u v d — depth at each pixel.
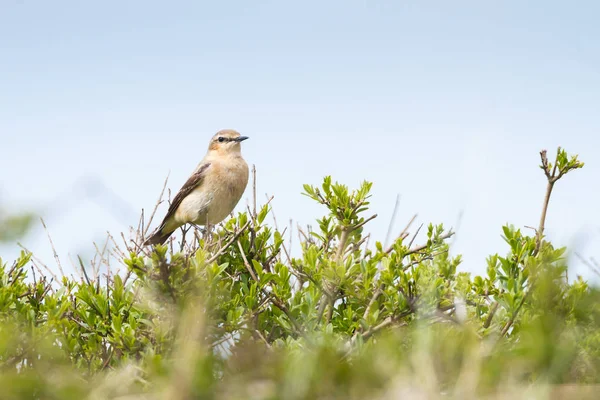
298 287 12.34
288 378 6.46
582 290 8.31
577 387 6.20
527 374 6.69
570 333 7.28
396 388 6.17
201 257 10.59
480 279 10.73
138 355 10.02
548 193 10.76
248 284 12.27
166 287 9.98
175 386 6.32
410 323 10.23
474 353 6.47
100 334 10.75
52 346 9.44
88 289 11.17
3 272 11.34
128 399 6.68
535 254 10.41
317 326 11.00
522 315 9.48
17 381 6.68
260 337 10.87
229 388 6.51
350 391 6.36
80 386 7.05
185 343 8.09
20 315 10.45
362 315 11.38
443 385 6.39
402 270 11.22
